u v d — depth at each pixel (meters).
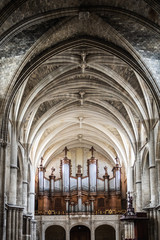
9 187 34.06
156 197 34.94
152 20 25.11
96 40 29.70
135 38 27.83
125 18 25.78
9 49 27.91
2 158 28.30
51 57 30.45
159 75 28.88
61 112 44.38
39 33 27.39
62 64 33.78
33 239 48.56
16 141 35.53
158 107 29.09
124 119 43.06
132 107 37.94
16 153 35.31
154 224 34.81
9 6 23.25
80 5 25.77
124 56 29.39
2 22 23.42
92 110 45.22
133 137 43.28
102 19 26.95
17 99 35.12
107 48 29.69
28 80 34.59
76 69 35.72
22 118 36.09
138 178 42.22
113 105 42.78
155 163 35.44
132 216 37.56
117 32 27.72
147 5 23.98
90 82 38.22
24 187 42.06
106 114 44.94
